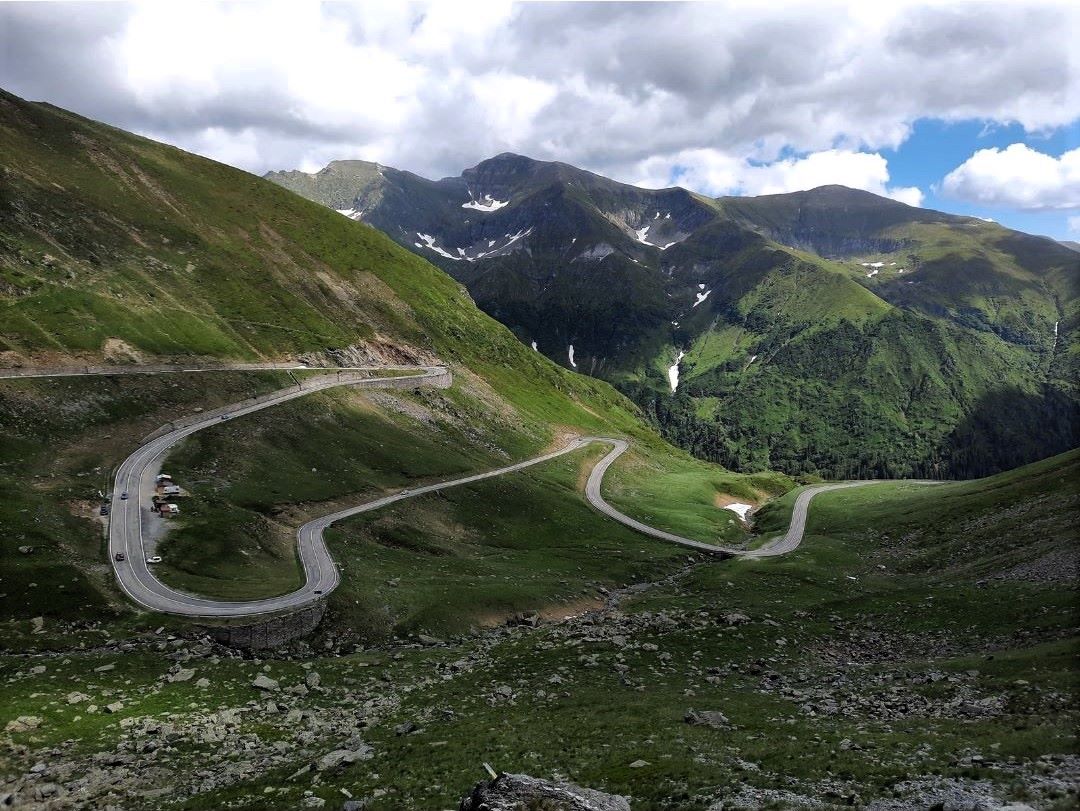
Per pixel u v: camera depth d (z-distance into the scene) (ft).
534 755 132.46
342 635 280.31
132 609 252.62
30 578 250.57
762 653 232.94
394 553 387.75
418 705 190.39
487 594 338.95
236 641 250.57
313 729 171.63
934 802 94.17
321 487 447.42
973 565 347.15
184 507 347.36
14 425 378.32
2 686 182.19
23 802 126.72
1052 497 404.57
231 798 124.67
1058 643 188.96
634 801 103.96
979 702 152.05
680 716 158.61
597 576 417.08
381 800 114.52
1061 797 89.25
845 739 130.82
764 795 102.53
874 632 257.14
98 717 168.25
